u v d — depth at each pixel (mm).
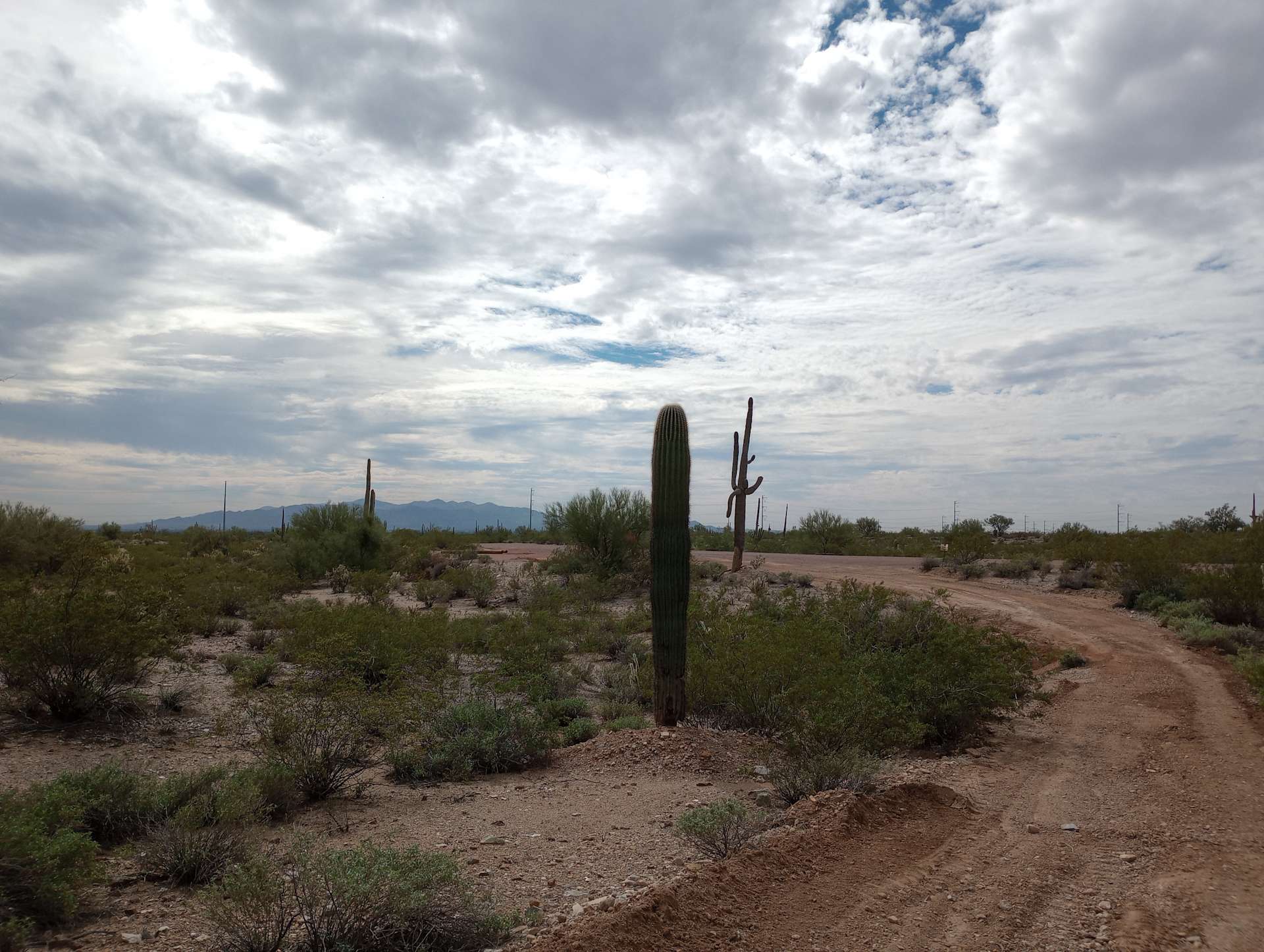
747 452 33438
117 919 5297
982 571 34344
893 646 14273
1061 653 19594
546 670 15320
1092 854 7070
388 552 35312
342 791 9086
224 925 4750
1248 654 17781
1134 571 26766
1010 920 5613
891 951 5129
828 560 42594
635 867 6473
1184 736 11859
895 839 7176
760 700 11625
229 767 8797
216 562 36938
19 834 5195
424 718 10570
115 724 11258
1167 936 5398
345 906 4844
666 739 10570
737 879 5910
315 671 12578
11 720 11031
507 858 6691
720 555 44625
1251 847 7242
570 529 31312
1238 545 27438
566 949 4645
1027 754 10992
